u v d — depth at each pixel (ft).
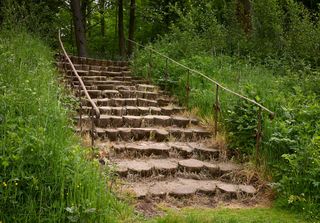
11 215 14.67
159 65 38.32
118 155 22.98
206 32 46.57
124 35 73.92
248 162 23.02
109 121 26.58
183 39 43.91
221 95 29.60
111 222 15.48
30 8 48.52
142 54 43.70
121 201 17.74
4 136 16.30
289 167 20.95
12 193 14.97
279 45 46.50
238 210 18.69
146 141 25.52
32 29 45.34
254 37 48.57
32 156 15.85
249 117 24.70
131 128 26.16
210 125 27.43
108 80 37.68
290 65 41.55
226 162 23.82
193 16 50.01
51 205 15.03
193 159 23.50
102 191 16.37
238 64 40.96
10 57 26.96
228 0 57.67
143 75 39.22
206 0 57.41
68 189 15.53
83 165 16.79
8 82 22.58
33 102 20.12
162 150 23.76
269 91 29.71
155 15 69.72
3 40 33.76
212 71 36.50
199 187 20.36
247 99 23.95
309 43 44.88
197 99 30.68
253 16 49.26
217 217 17.16
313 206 18.56
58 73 34.65
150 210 17.93
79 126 25.02
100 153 21.58
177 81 34.76
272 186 20.21
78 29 54.49
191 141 26.22
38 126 17.81
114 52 73.41
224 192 20.31
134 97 32.99
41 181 15.49
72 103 26.68
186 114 30.01
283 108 24.48
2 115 18.31
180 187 20.17
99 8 70.54
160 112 29.96
